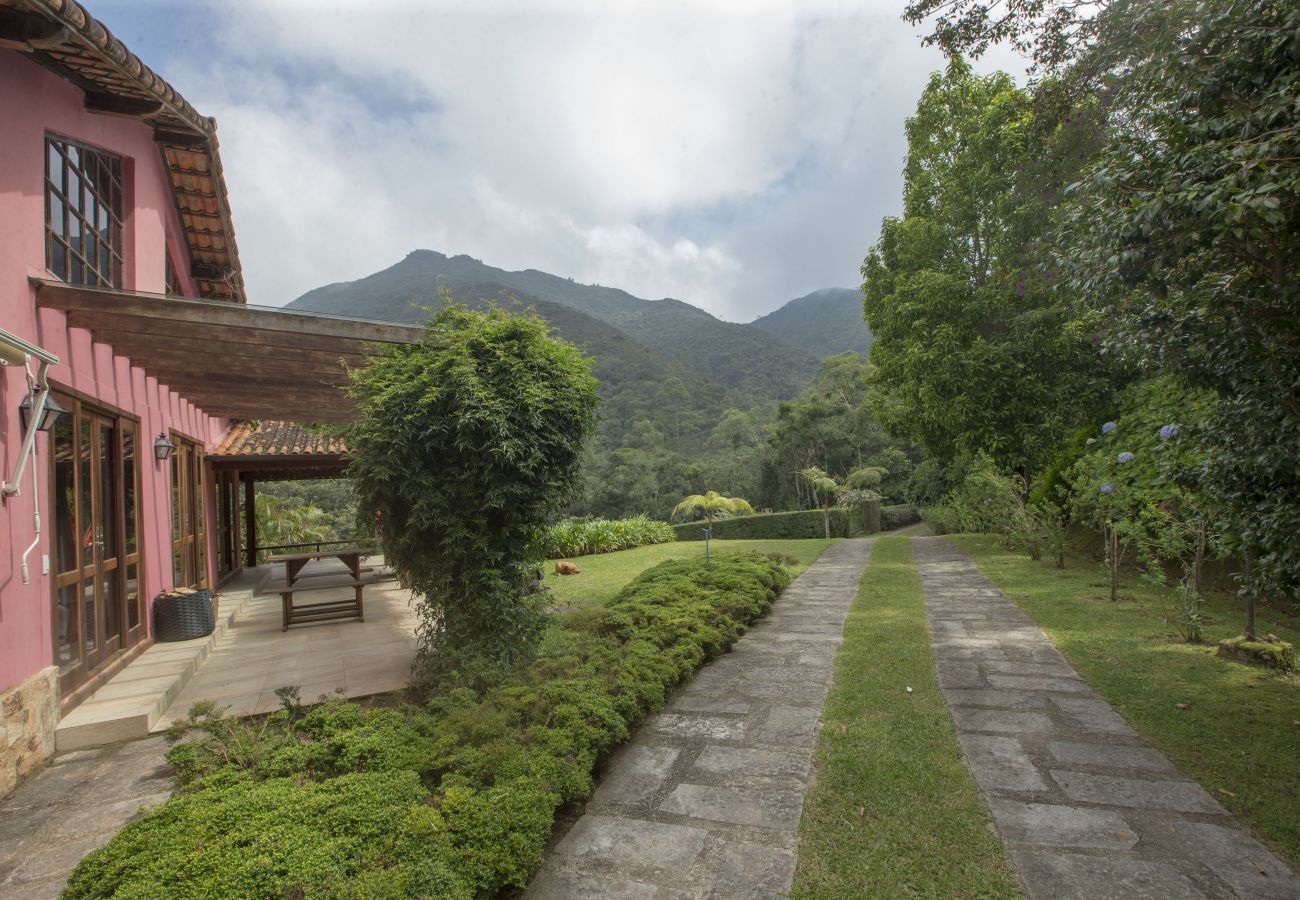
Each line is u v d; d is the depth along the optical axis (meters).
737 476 47.25
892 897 2.43
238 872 2.10
